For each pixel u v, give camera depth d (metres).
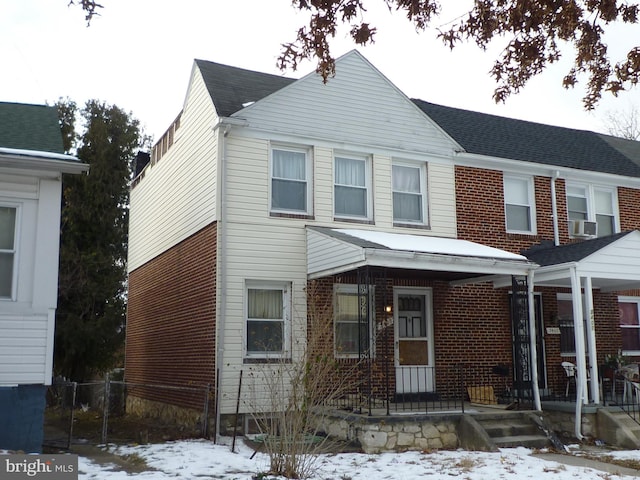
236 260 13.53
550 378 16.22
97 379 22.42
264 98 14.23
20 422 10.73
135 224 20.83
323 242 13.43
